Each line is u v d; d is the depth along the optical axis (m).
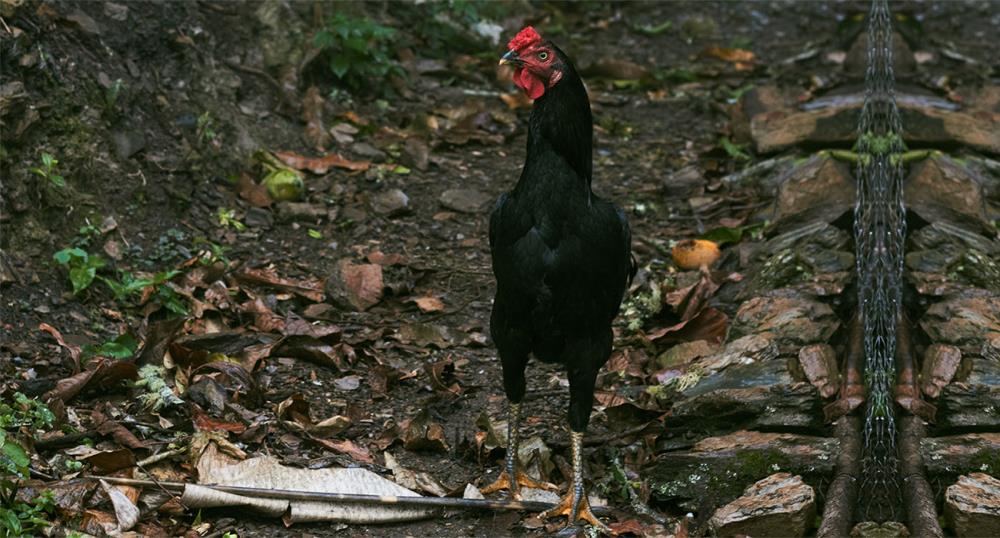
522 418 8.51
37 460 7.24
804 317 9.12
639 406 8.35
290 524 7.06
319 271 10.34
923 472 7.30
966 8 17.83
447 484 7.68
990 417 7.75
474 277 10.49
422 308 9.91
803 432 7.92
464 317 9.88
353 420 8.30
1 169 9.19
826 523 6.77
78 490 6.89
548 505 7.39
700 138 13.48
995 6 17.92
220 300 9.55
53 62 10.06
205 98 11.53
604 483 7.74
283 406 8.11
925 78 14.15
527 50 6.89
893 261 9.58
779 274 9.99
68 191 9.68
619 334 9.74
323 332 9.13
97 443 7.59
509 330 7.29
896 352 8.48
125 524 6.71
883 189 10.32
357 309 9.88
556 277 6.96
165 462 7.46
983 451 7.36
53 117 9.84
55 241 9.39
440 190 11.80
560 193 6.93
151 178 10.48
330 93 12.98
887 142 10.78
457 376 9.05
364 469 7.48
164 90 11.20
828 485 7.41
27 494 6.80
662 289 10.12
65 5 10.65
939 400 7.93
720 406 8.08
